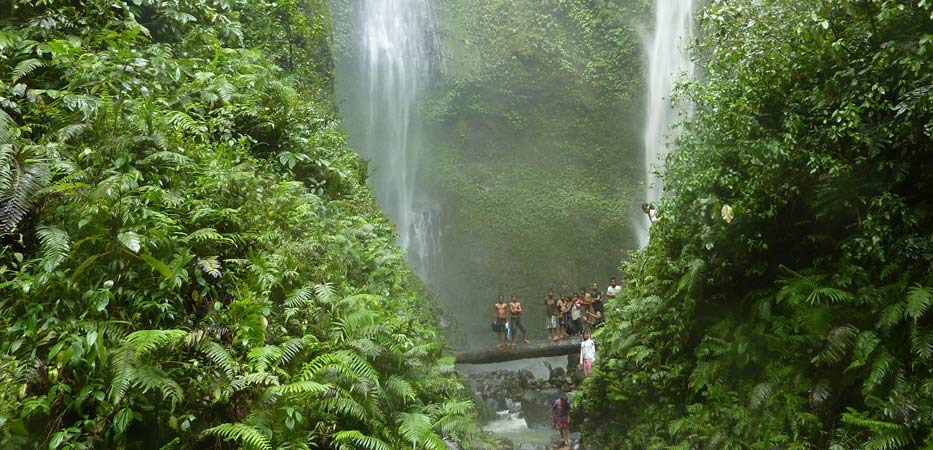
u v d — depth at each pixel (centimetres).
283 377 396
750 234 725
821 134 651
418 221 2822
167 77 651
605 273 2739
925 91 545
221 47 825
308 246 541
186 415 340
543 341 1808
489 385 1627
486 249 2778
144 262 407
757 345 698
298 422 366
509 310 1827
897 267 596
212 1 927
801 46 663
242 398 371
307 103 965
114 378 324
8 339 345
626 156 2845
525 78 2828
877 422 521
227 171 545
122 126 508
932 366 539
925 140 579
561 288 2714
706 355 761
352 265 627
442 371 537
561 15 2864
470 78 2825
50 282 370
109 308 381
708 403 729
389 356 496
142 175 475
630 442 851
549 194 2830
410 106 2886
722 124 738
